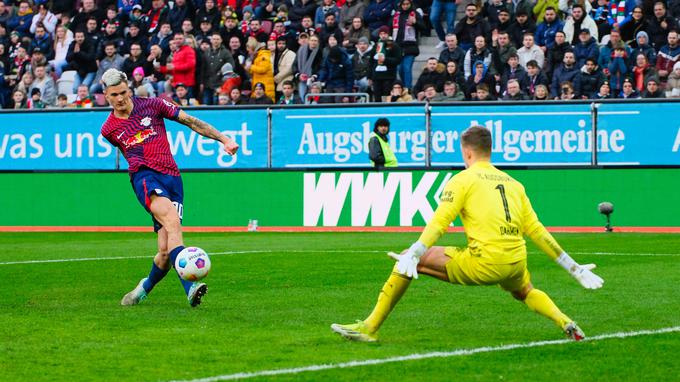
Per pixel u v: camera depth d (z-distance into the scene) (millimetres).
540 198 57281
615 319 24750
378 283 32312
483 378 18141
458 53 65812
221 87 68500
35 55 74312
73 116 62625
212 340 22078
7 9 80438
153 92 69875
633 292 29469
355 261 39000
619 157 56531
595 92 62188
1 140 63750
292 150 60062
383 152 58062
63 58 75688
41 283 33156
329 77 67438
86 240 52688
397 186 58438
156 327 23891
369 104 58875
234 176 60688
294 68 68875
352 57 67438
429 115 58156
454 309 26484
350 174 59156
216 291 30734
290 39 69750
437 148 58156
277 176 60156
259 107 60406
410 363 19375
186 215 61219
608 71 62531
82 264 39188
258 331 23281
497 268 20359
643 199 56344
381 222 58625
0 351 20859
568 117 56938
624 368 18953
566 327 21422
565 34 65125
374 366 19109
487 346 21203
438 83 64500
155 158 27172
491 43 66812
